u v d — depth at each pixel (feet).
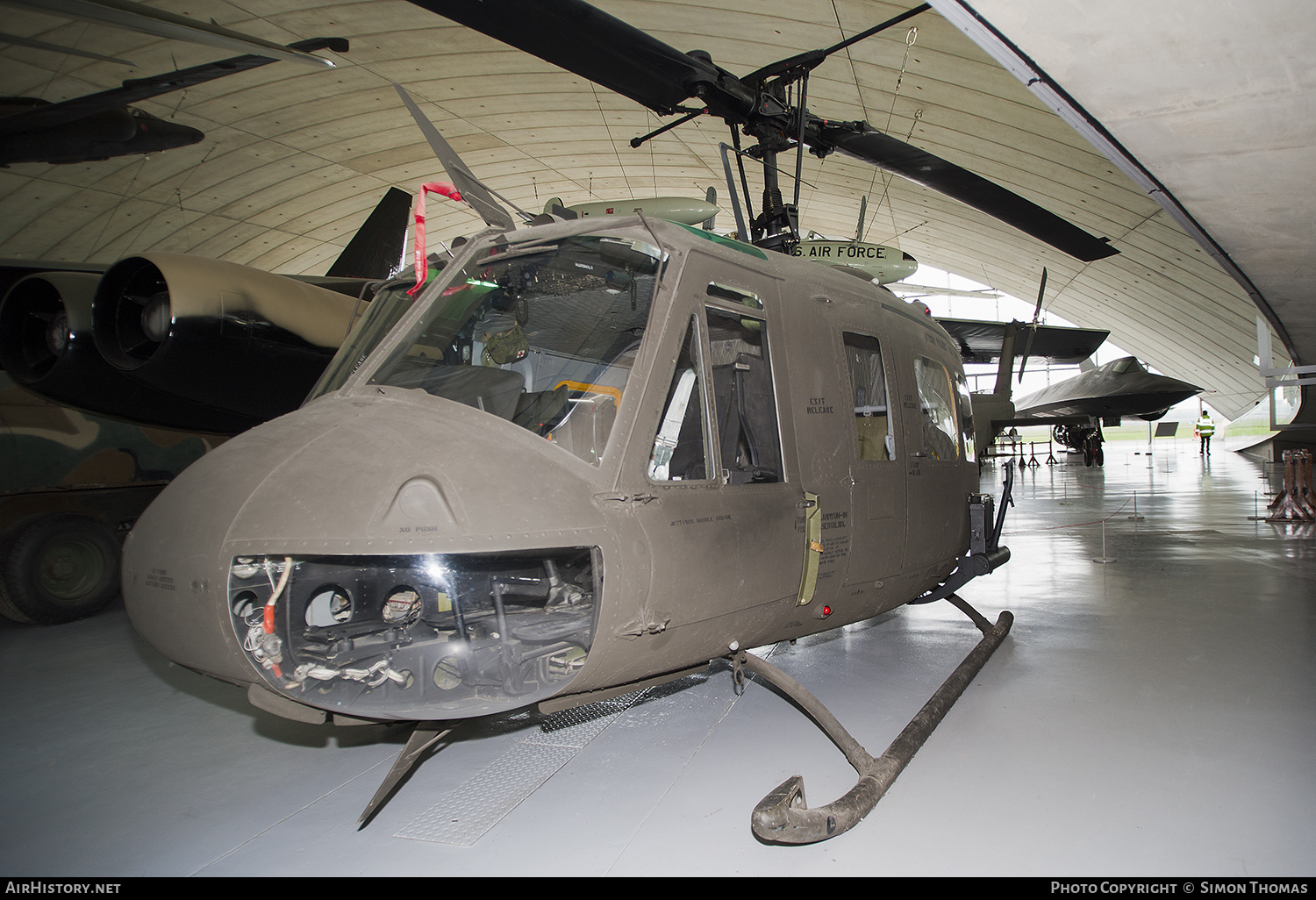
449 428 8.22
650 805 9.17
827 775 9.88
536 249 9.95
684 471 9.73
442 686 7.95
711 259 9.92
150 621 7.88
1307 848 7.89
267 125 52.19
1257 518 35.01
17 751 11.42
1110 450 142.10
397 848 8.32
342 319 18.88
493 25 13.67
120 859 8.23
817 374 11.19
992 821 8.61
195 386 16.93
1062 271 77.05
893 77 45.70
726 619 9.27
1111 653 15.02
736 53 45.75
